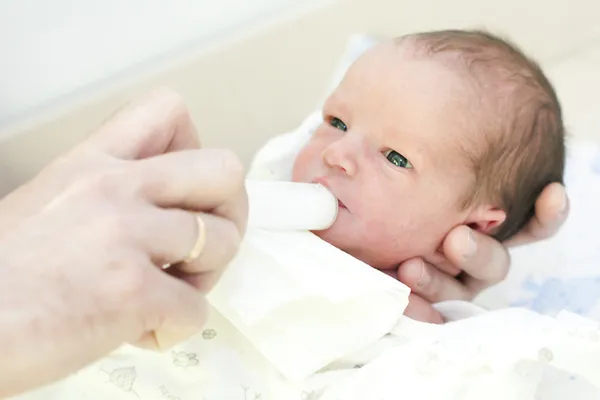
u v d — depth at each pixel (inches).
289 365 27.0
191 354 27.8
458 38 35.9
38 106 41.3
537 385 28.5
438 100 33.5
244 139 47.1
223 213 20.6
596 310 37.6
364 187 33.0
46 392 27.4
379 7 48.4
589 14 52.7
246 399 27.3
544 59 53.1
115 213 17.4
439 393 27.5
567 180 42.8
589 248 39.9
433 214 33.9
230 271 27.1
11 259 16.3
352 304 28.7
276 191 30.1
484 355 27.7
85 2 40.5
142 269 16.9
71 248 16.6
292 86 48.0
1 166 39.0
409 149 33.1
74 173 18.7
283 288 27.1
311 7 46.8
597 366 28.0
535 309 38.2
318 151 34.8
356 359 29.2
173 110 22.0
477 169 33.9
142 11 42.6
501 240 38.4
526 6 51.2
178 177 18.7
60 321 15.8
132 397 27.0
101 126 21.5
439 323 33.7
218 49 44.1
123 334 17.0
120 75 42.9
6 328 15.3
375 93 34.3
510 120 34.2
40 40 39.9
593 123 47.9
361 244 33.7
